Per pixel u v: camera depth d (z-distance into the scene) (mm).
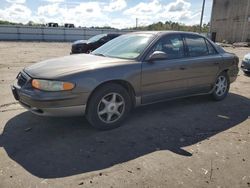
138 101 4426
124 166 3141
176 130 4250
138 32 5168
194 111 5215
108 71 3949
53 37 39344
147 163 3219
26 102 3791
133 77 4195
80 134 3975
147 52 4441
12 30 36656
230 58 5973
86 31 41188
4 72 9305
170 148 3631
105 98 4062
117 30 43094
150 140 3855
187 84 5086
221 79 5949
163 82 4637
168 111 5156
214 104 5758
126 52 4602
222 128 4398
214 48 5730
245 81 8516
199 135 4086
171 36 4883
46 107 3605
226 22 41938
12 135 3891
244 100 6164
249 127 4473
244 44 31516
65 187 2719
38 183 2775
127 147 3617
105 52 4902
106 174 2967
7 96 5938
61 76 3648
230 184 2854
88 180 2848
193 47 5250
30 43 30719
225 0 41719
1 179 2826
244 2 37844
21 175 2906
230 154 3504
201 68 5250
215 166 3193
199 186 2799
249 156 3463
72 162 3197
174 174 2998
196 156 3424
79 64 4043
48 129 4121
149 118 4734
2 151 3426
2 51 18875
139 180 2867
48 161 3207
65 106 3676
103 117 4121
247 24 37594
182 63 4859
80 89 3709
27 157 3287
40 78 3680
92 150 3504
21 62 12617
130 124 4430
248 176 3010
